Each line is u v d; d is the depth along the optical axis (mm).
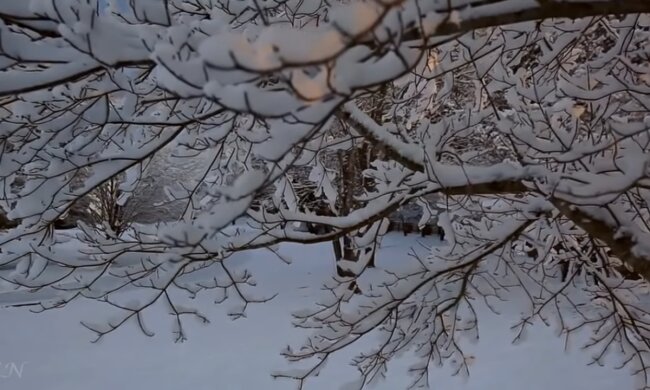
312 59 1199
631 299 4875
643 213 4055
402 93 4969
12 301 13602
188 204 4234
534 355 9516
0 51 1825
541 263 4953
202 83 1447
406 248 17344
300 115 1400
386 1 1200
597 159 2855
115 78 2461
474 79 4305
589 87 3627
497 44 3541
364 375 4531
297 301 14016
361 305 4039
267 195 5324
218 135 3244
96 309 13195
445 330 4402
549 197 2797
